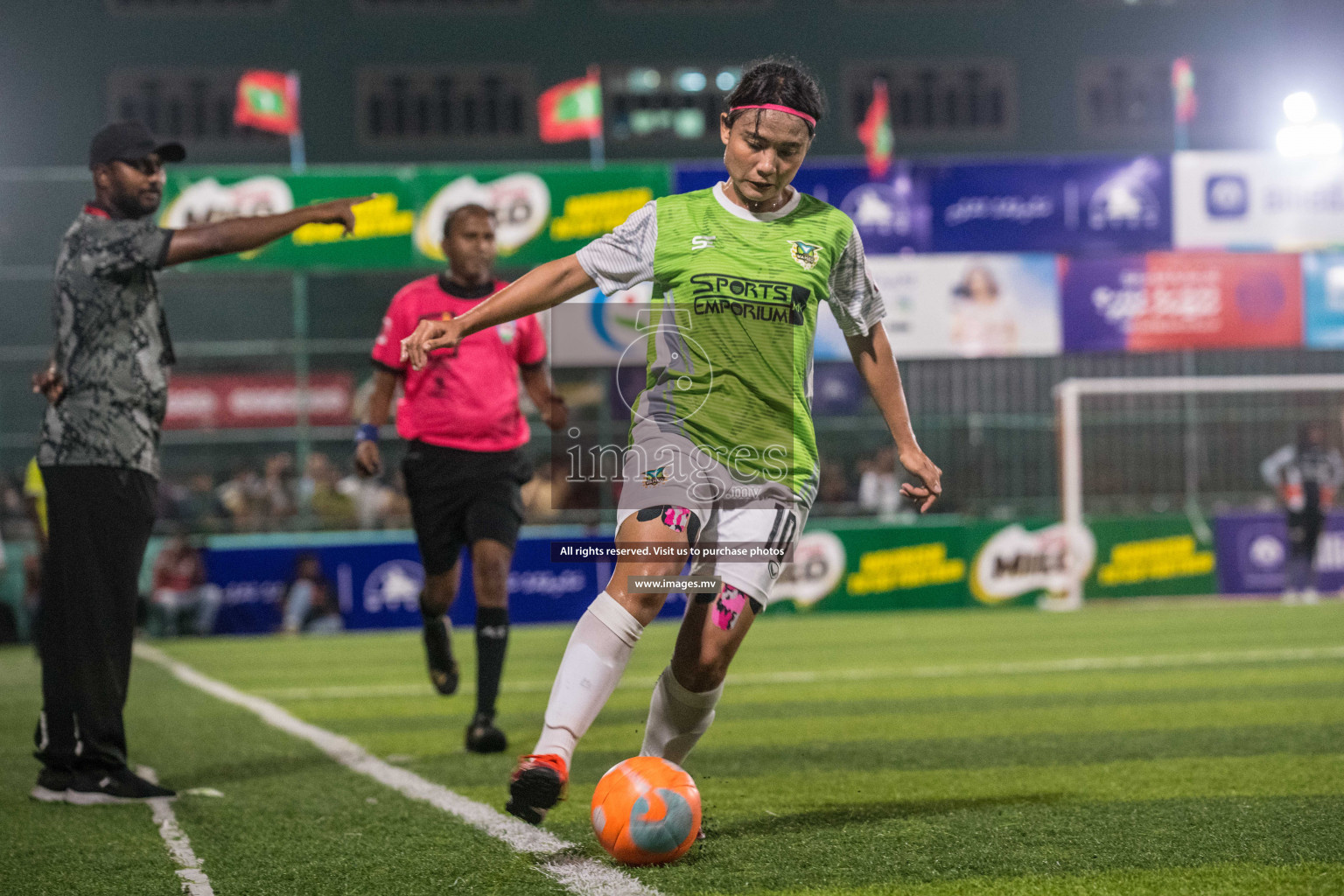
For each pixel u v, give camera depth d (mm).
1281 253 28766
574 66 59375
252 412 29656
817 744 10172
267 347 27312
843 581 27922
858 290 6320
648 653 19531
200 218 25250
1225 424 29875
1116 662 16859
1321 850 6055
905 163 28062
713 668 5965
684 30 59625
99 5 58031
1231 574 29062
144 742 10750
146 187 7988
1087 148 61188
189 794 8148
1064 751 9547
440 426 9992
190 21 58438
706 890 5391
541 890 5438
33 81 57469
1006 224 28250
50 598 7941
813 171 27891
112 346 7805
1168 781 8086
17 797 8109
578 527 27047
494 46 59156
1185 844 6215
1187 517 29016
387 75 58875
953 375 29203
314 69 58719
